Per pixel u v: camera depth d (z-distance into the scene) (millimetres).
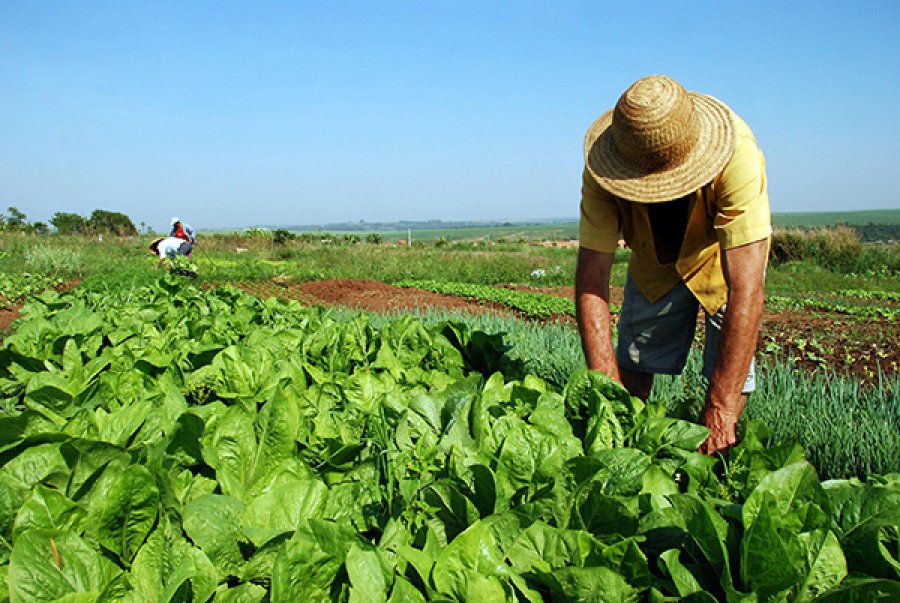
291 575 1240
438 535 1559
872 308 13289
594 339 2924
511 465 1646
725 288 3021
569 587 1235
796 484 1422
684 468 1856
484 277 23469
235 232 41938
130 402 2623
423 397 2133
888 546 1403
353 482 1836
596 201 2992
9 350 3365
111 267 21078
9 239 26703
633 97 2523
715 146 2568
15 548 1274
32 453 1709
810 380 4867
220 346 3252
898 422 4055
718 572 1375
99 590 1343
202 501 1520
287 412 1879
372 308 13117
